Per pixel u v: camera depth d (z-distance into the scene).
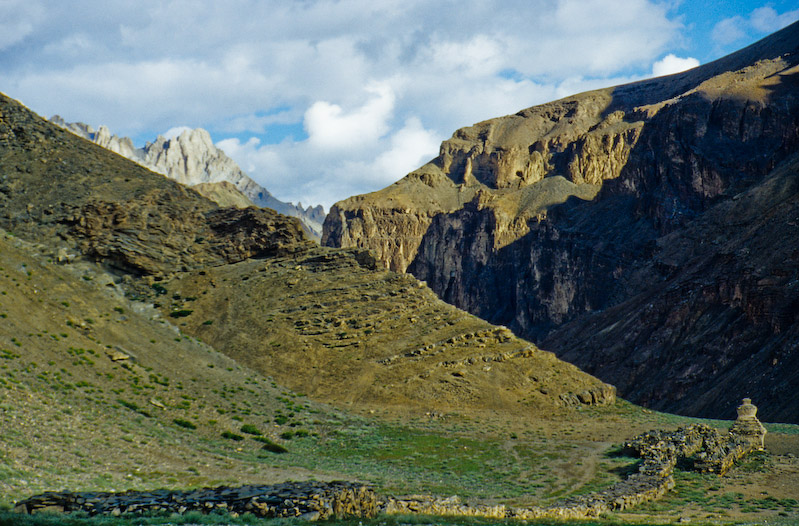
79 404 61.41
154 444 58.47
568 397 101.00
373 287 120.44
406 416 90.06
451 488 57.69
